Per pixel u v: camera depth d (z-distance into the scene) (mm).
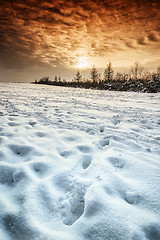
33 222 1447
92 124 4844
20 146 2992
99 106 9031
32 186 1901
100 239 1270
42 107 7832
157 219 1411
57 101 10727
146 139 3564
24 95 13898
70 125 4664
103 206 1575
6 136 3521
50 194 1809
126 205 1624
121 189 1881
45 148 3014
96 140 3465
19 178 2072
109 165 2424
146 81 30438
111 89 33438
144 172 2174
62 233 1354
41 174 2215
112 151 2914
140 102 11562
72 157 2662
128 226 1334
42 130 4098
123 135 3854
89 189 1844
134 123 5148
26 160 2582
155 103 11000
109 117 5977
